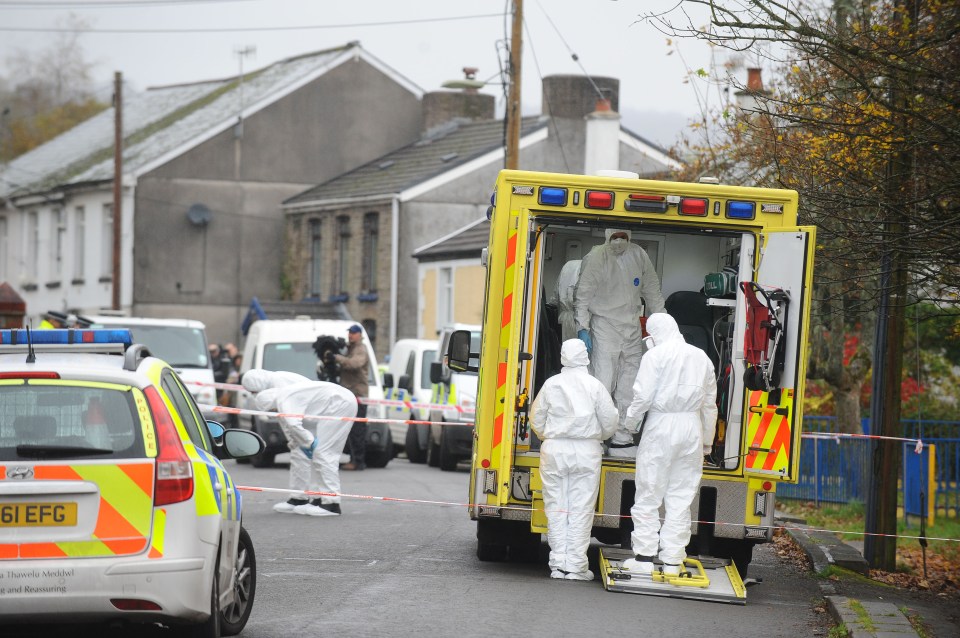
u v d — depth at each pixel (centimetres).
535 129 13650
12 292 8206
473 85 9631
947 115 3244
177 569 2188
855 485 5741
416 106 16075
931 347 7288
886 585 3875
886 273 3609
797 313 3269
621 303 3834
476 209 14150
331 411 4900
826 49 3234
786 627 2992
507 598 3153
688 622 2964
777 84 4500
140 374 2302
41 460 2186
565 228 3941
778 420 3300
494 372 3478
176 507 2211
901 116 3294
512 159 8419
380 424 7362
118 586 2162
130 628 2605
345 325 7988
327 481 4919
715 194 3456
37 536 2166
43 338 2495
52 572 2148
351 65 15750
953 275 3566
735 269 3706
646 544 3356
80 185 15875
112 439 2220
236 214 15388
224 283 15362
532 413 3453
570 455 3409
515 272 3384
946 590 3884
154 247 15112
